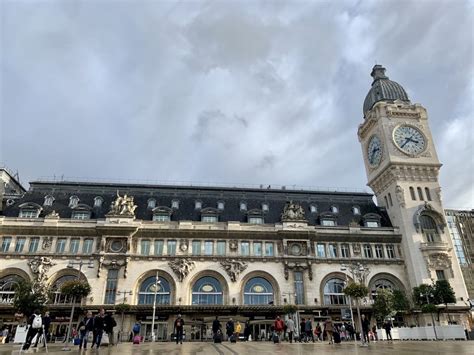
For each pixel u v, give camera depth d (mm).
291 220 61625
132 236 57000
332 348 24891
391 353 18391
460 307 57000
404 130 69750
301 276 58250
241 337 51812
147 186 66938
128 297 53156
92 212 60812
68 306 51125
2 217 55750
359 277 54000
